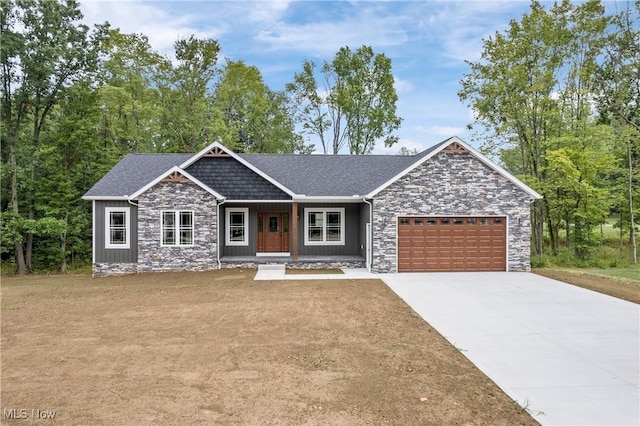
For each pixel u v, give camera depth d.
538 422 5.27
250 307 11.27
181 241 17.67
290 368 6.97
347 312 10.78
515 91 24.02
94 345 8.13
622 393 6.13
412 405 5.67
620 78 22.30
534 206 25.20
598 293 13.29
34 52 23.00
